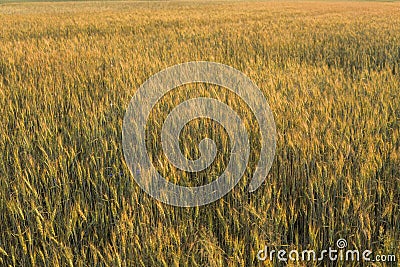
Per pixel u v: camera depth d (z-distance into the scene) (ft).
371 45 32.19
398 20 51.72
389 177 10.79
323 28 43.21
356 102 15.66
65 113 16.15
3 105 16.15
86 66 23.36
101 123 13.99
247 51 30.68
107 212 10.30
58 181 10.39
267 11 74.54
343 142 11.64
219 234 9.23
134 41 36.22
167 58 26.45
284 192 10.48
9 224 9.59
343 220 9.30
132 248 8.05
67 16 63.98
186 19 55.72
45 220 8.95
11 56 26.25
